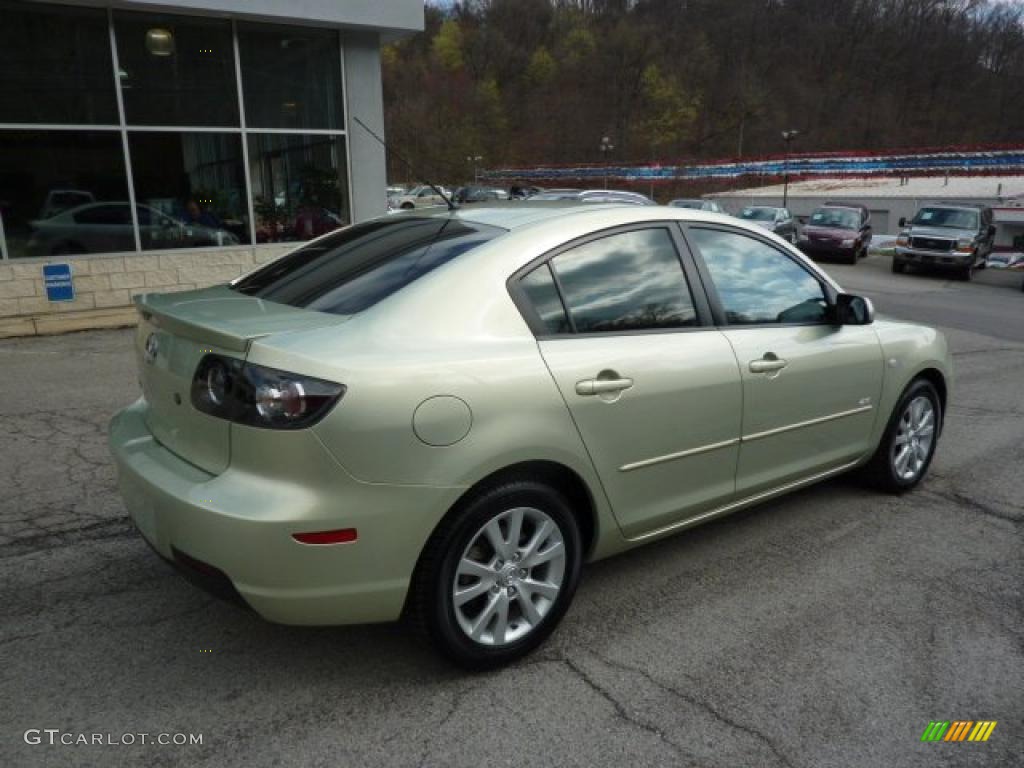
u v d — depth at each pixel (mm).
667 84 89625
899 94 95312
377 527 2445
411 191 44062
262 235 11242
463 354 2617
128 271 10086
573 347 2904
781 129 89750
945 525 4258
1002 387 7852
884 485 4586
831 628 3184
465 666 2752
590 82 91375
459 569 2652
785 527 4184
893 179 48688
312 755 2389
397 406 2426
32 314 9422
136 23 9812
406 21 11352
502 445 2631
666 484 3254
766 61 97062
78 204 9750
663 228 3389
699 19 100250
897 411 4453
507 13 99750
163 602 3240
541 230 3039
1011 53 92312
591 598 3383
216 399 2469
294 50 11047
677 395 3176
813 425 3889
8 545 3699
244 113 10789
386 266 2959
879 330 4316
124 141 9945
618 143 84812
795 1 100438
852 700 2730
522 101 89438
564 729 2535
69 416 5707
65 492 4324
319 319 2641
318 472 2355
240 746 2416
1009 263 22953
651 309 3223
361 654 2916
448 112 58531
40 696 2629
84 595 3279
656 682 2797
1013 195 38875
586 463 2910
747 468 3605
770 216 25969
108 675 2754
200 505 2391
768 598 3416
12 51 9109
